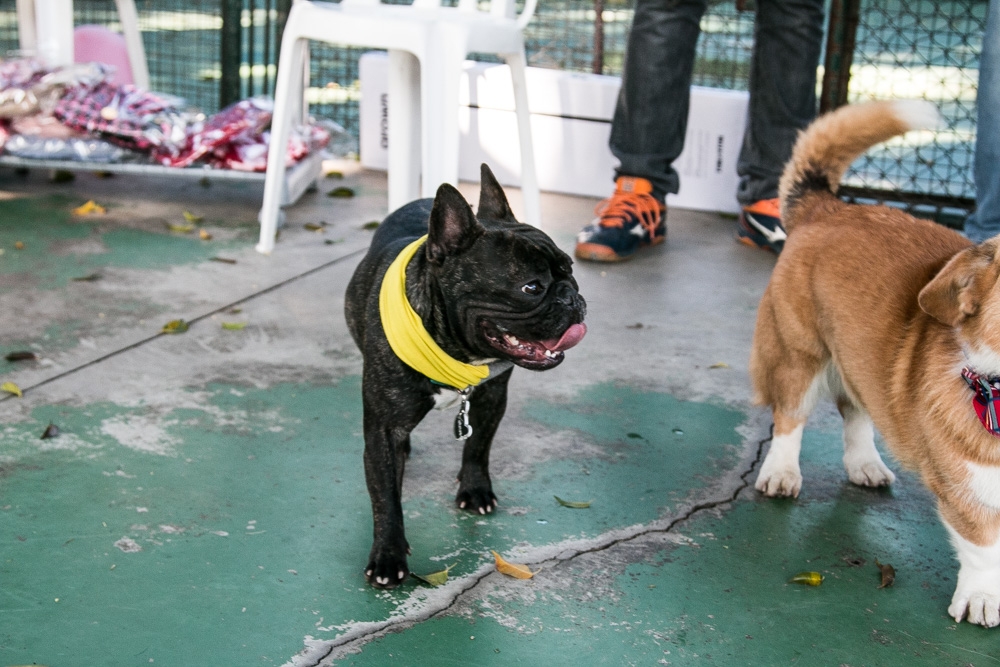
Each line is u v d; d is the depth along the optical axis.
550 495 3.01
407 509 2.90
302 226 5.48
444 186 2.32
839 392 3.10
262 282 4.61
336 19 4.63
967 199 5.76
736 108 5.86
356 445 3.23
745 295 4.71
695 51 5.16
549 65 7.16
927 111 2.95
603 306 4.52
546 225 5.64
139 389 3.52
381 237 2.96
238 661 2.24
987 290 2.25
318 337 4.04
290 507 2.87
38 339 3.87
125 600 2.43
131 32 6.35
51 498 2.83
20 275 4.51
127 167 5.41
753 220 5.31
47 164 5.41
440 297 2.44
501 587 2.56
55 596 2.43
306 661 2.26
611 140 5.32
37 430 3.20
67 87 5.49
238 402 3.47
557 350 2.42
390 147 4.99
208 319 4.16
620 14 8.80
